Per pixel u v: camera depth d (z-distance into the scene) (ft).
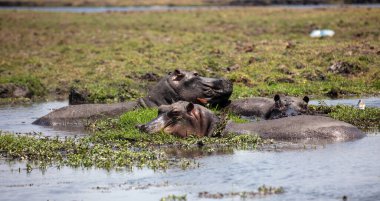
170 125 197.06
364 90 277.44
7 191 150.51
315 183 146.92
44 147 189.26
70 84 319.06
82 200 141.79
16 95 303.89
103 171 165.48
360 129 201.87
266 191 141.90
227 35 445.37
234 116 219.41
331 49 342.44
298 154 172.76
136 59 360.28
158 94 231.30
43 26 542.16
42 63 367.86
